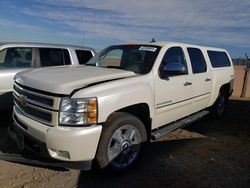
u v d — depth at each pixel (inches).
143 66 174.6
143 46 192.2
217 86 263.3
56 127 129.5
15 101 161.3
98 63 199.6
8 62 239.8
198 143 217.2
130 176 155.5
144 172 161.3
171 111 189.5
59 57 275.9
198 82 221.3
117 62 190.9
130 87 150.6
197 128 261.1
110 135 142.3
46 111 133.0
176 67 179.2
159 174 160.1
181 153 193.6
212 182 154.6
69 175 152.3
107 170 145.7
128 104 147.4
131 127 154.4
